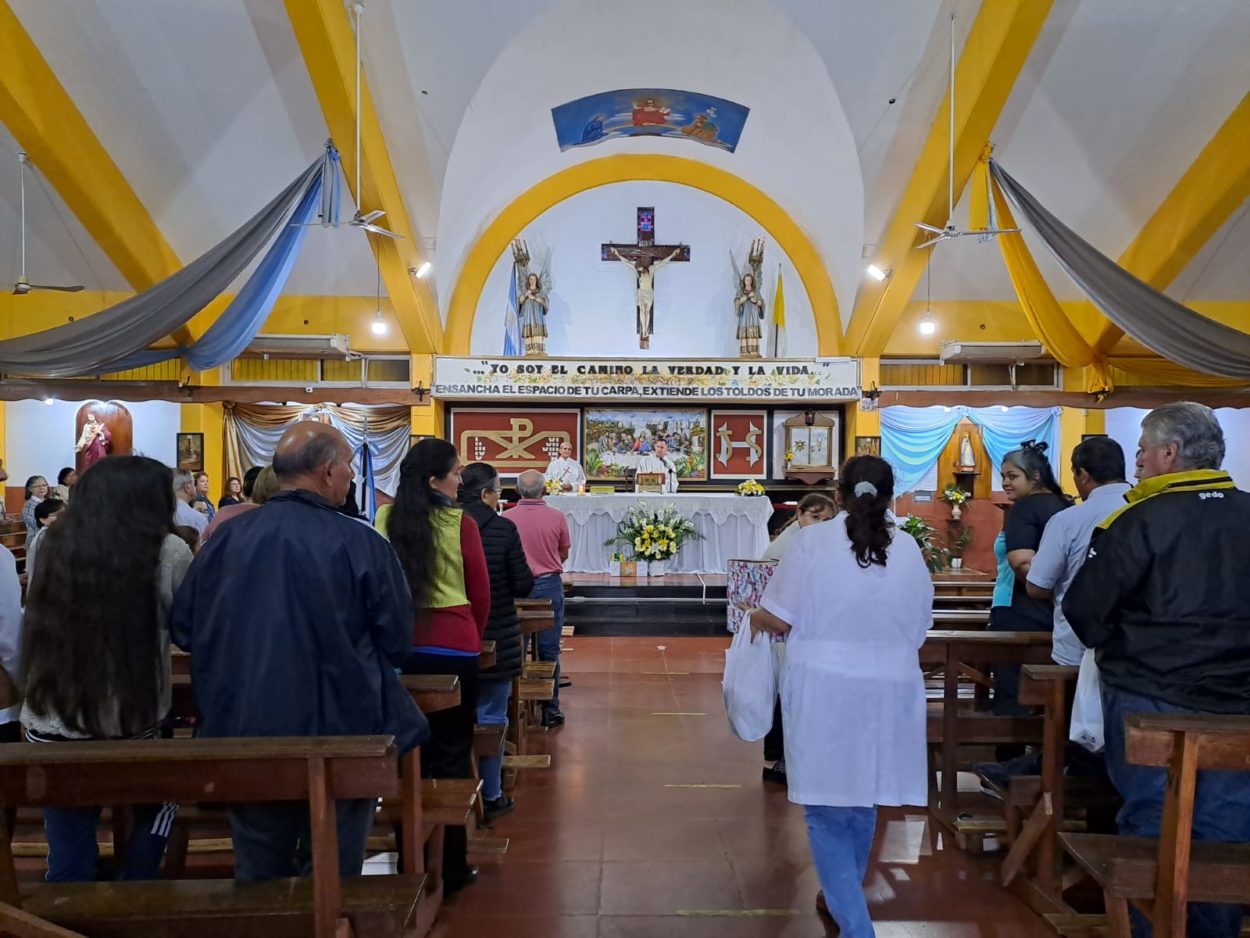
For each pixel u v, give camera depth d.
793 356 12.99
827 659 2.73
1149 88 8.71
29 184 9.20
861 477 2.82
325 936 2.06
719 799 4.41
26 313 11.12
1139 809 2.53
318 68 7.44
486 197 11.49
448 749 3.32
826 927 3.11
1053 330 10.44
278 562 2.25
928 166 9.27
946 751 3.96
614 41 9.54
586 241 13.38
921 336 12.11
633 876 3.53
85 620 2.38
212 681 2.25
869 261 10.73
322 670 2.27
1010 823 3.51
